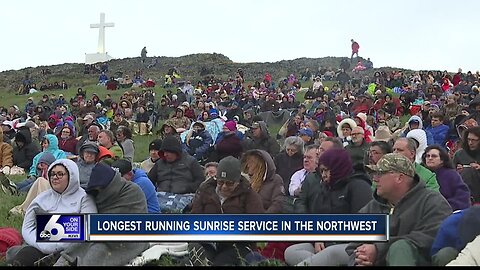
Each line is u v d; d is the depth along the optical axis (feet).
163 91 187.93
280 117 97.66
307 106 117.91
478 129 36.76
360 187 27.27
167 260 26.37
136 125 100.83
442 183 30.48
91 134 57.36
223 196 27.20
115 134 57.26
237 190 26.96
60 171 27.78
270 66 261.24
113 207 27.37
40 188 39.19
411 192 23.38
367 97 101.30
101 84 220.43
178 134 62.54
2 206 41.45
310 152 34.53
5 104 187.32
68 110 129.18
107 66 268.82
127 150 54.13
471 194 34.81
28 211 28.14
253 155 32.76
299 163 39.86
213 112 94.94
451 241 22.15
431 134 53.93
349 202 27.58
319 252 25.00
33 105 144.15
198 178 40.93
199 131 59.00
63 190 27.86
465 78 139.95
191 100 136.87
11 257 26.94
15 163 60.18
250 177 32.30
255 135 50.44
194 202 27.55
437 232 22.61
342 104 108.88
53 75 261.44
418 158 41.11
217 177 27.04
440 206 23.06
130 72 259.39
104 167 27.78
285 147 40.73
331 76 204.23
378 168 23.58
